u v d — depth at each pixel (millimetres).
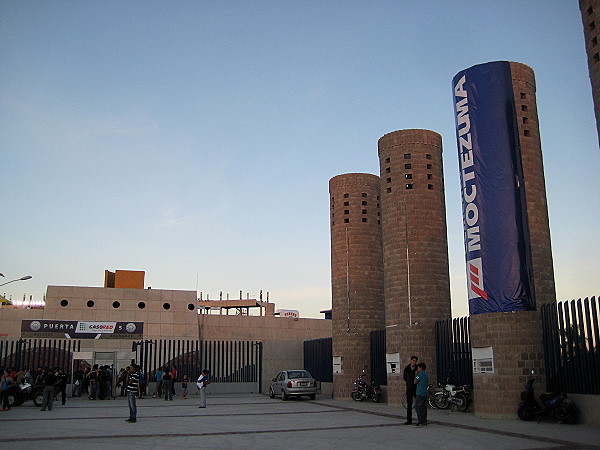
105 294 46719
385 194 28031
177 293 48562
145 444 13977
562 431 15617
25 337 40531
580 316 17609
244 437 15289
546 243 21047
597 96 15812
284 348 41469
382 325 32531
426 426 17625
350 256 32938
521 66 22094
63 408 25641
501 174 20938
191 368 40062
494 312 20125
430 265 26531
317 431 16547
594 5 16188
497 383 19609
